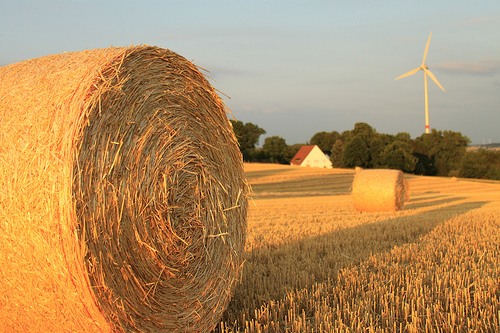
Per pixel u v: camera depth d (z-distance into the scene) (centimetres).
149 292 359
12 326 357
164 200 379
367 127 7594
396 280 512
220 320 446
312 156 8125
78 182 306
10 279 325
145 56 375
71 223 297
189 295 400
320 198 2380
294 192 2914
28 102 332
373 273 534
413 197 2334
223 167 461
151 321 363
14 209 312
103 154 326
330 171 4731
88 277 304
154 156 375
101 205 321
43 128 316
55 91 330
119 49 363
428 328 383
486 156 5753
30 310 331
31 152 313
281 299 455
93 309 312
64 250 299
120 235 337
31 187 307
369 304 432
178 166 399
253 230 948
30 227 307
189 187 409
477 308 418
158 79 386
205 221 426
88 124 312
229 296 450
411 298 450
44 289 316
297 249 706
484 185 3541
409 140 6762
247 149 8556
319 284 508
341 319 405
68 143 303
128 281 341
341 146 7888
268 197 2588
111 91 337
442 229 880
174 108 401
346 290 483
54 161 304
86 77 327
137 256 351
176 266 388
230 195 468
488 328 373
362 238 788
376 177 1421
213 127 452
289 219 1188
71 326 329
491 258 589
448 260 590
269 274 557
